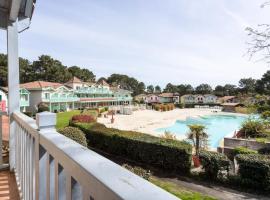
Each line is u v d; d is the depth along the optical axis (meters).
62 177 1.21
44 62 63.69
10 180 3.66
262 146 13.85
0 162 4.13
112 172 0.77
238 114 49.28
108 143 13.26
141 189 0.63
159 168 10.77
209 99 83.38
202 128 13.87
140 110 55.66
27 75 61.75
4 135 8.04
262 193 8.19
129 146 12.10
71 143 1.21
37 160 1.68
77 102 49.66
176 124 32.06
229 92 87.56
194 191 8.21
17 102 4.04
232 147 14.47
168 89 110.06
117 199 0.61
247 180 8.55
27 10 4.07
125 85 109.75
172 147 10.34
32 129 1.91
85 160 0.90
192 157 10.73
